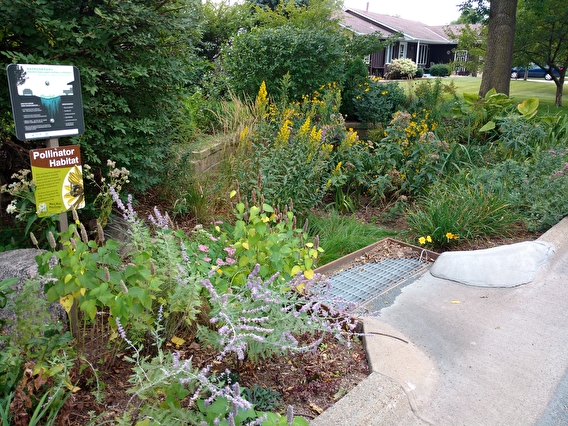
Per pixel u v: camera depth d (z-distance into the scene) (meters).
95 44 3.85
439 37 43.47
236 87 9.74
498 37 12.02
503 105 9.27
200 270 2.91
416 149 6.71
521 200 5.89
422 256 4.98
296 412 2.55
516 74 41.88
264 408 2.51
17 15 3.51
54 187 2.69
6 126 3.92
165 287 2.74
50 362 2.17
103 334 2.87
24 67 2.54
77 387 2.44
